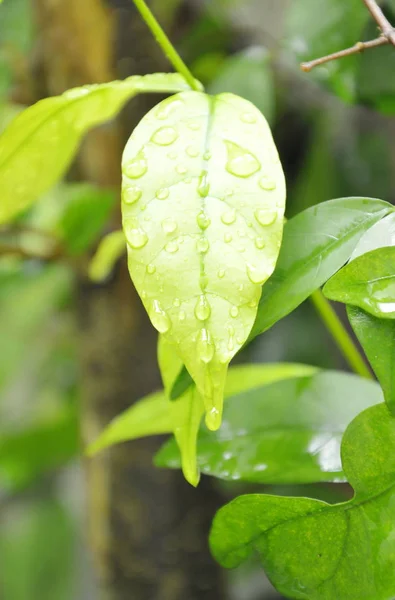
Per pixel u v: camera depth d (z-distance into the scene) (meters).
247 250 0.38
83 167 0.74
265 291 0.39
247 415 0.44
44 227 0.71
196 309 0.37
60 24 0.72
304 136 0.83
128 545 0.75
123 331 0.75
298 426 0.44
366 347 0.38
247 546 0.39
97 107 0.44
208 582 0.75
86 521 0.82
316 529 0.38
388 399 0.38
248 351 0.86
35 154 0.45
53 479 1.25
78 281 0.76
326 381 0.45
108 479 0.75
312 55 0.54
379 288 0.38
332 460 0.43
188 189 0.38
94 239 0.68
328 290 0.38
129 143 0.39
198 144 0.39
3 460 0.98
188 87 0.43
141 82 0.43
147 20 0.43
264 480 0.43
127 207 0.38
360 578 0.38
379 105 0.54
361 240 0.39
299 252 0.39
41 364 1.17
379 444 0.38
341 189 0.81
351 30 0.53
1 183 0.46
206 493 0.75
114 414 0.77
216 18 0.77
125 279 0.74
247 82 0.66
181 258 0.38
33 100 0.77
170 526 0.74
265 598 1.00
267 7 0.75
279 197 0.38
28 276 0.76
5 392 1.22
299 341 0.84
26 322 1.10
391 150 0.81
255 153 0.39
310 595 0.39
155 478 0.73
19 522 1.26
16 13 0.74
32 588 1.23
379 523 0.38
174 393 0.39
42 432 0.97
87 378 0.78
